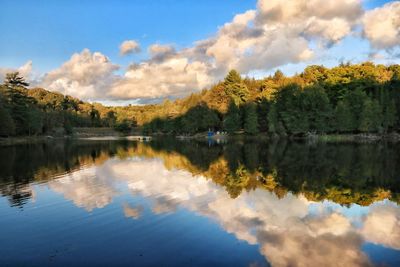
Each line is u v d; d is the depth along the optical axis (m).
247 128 88.25
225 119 92.50
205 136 99.19
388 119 77.25
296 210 17.06
